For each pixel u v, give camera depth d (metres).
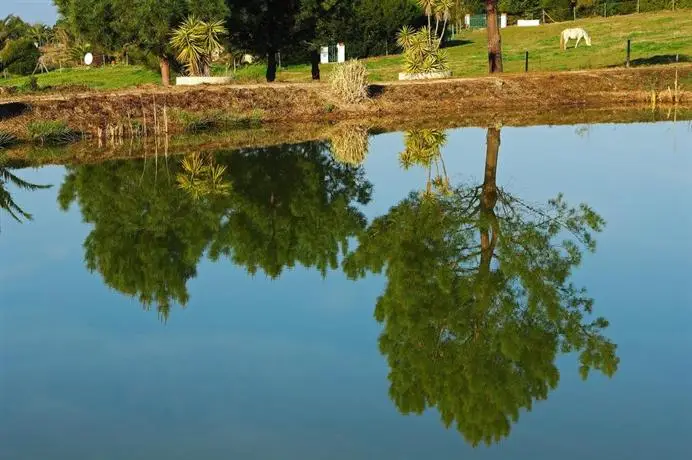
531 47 61.50
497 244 16.58
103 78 59.66
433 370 10.72
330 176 24.83
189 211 20.70
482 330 12.08
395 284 14.11
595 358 10.98
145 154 28.53
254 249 17.22
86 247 17.59
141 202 21.69
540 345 11.49
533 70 48.22
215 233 18.66
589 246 16.16
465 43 68.06
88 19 37.91
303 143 30.83
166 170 25.61
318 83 40.34
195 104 35.56
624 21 67.94
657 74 41.69
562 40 57.94
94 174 25.12
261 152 28.86
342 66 38.97
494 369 10.77
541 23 78.12
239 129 34.97
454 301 13.28
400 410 9.70
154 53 40.22
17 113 32.00
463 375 10.59
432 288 13.89
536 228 17.48
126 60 72.00
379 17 64.50
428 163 26.50
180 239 18.12
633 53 52.03
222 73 56.28
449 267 15.05
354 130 34.19
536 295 13.30
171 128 33.75
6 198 22.14
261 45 43.25
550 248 15.97
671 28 61.62
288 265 16.05
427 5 49.78
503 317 12.52
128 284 15.00
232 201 21.70
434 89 40.25
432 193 22.05
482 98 39.94
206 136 32.88
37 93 35.88
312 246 17.42
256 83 40.41
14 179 24.52
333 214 20.22
